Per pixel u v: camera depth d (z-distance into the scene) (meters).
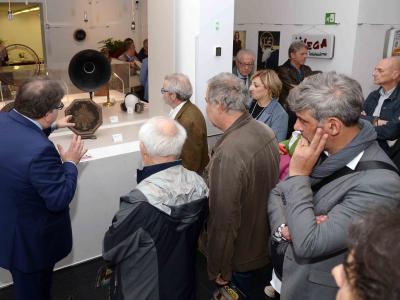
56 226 1.76
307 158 1.08
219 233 1.67
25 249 1.69
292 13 4.39
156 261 1.32
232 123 1.71
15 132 1.58
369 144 1.05
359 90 1.01
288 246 1.18
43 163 1.56
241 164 1.61
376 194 0.96
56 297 2.31
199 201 1.36
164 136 1.36
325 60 4.18
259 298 2.33
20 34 7.69
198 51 2.93
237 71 3.62
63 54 7.40
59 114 2.84
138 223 1.27
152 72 3.24
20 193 1.59
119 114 3.30
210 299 2.22
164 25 3.01
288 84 3.57
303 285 1.11
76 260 2.55
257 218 1.76
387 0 4.04
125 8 7.77
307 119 1.04
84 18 7.43
